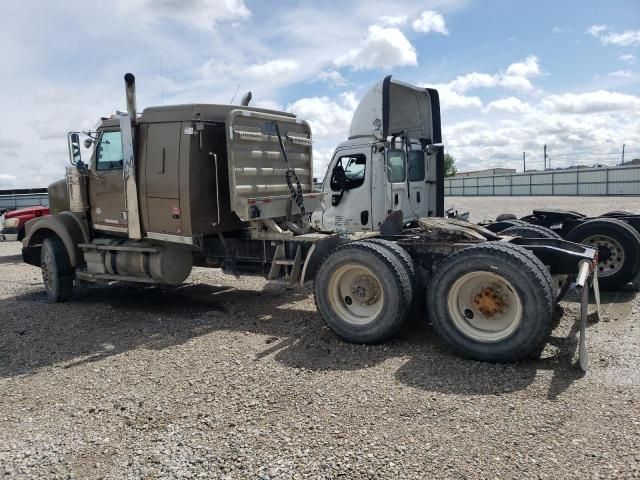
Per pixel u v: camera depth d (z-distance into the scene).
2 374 4.95
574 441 3.26
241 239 6.81
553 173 51.88
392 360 4.88
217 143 6.59
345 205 9.17
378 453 3.21
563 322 5.87
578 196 47.12
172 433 3.59
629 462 3.01
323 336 5.74
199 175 6.41
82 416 3.94
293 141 7.41
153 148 6.62
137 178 6.80
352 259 5.32
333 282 5.49
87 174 7.57
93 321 6.80
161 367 4.95
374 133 8.79
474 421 3.58
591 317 6.06
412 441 3.34
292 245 6.33
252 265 6.84
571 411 3.67
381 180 8.72
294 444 3.36
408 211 9.41
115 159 7.17
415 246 5.62
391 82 8.88
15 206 28.61
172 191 6.50
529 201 37.94
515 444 3.25
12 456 3.38
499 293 4.75
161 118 6.54
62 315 7.18
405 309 5.17
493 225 7.84
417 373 4.52
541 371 4.46
